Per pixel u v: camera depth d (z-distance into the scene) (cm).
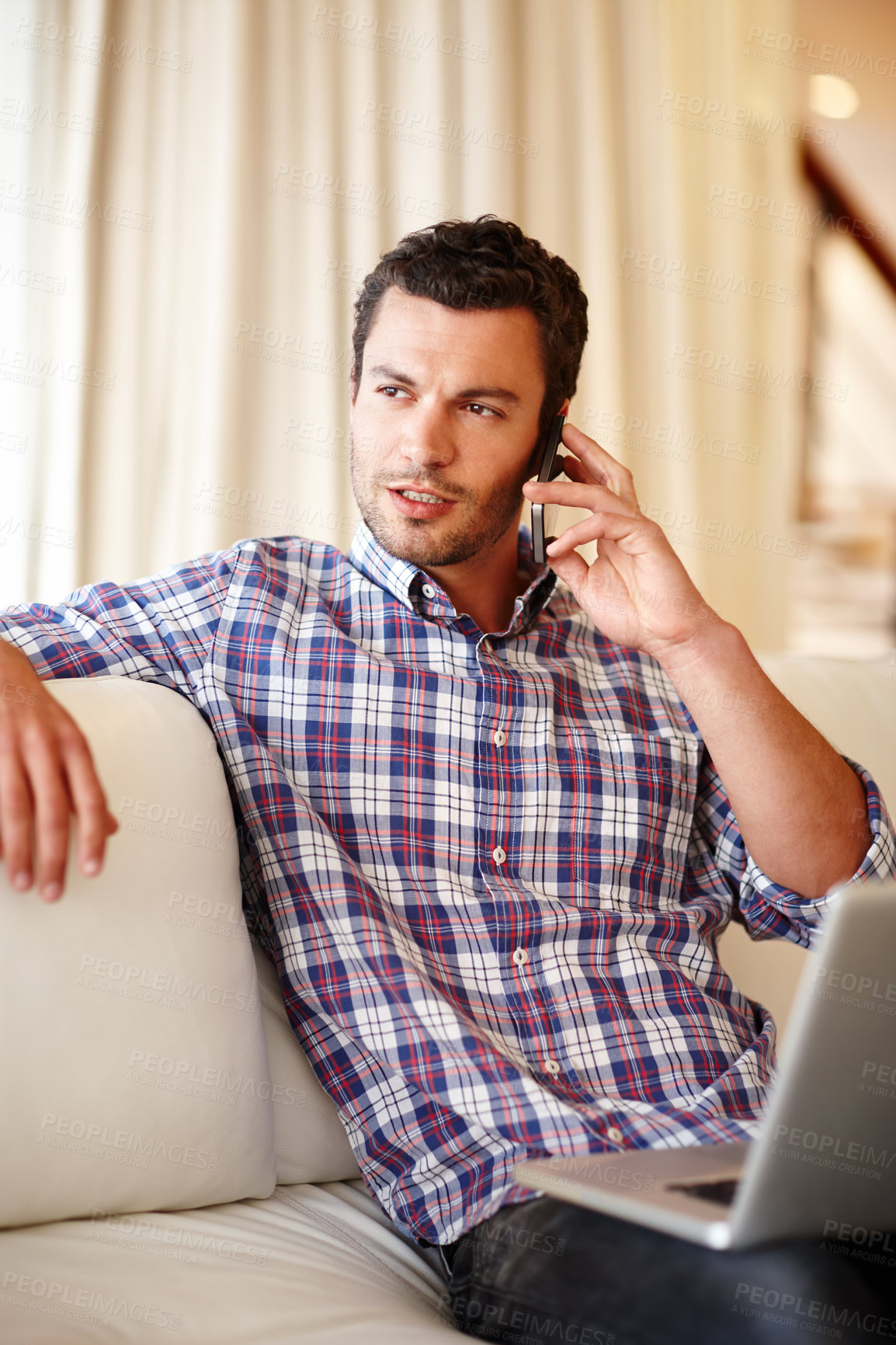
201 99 215
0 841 73
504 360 114
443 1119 94
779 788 109
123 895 83
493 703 110
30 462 199
